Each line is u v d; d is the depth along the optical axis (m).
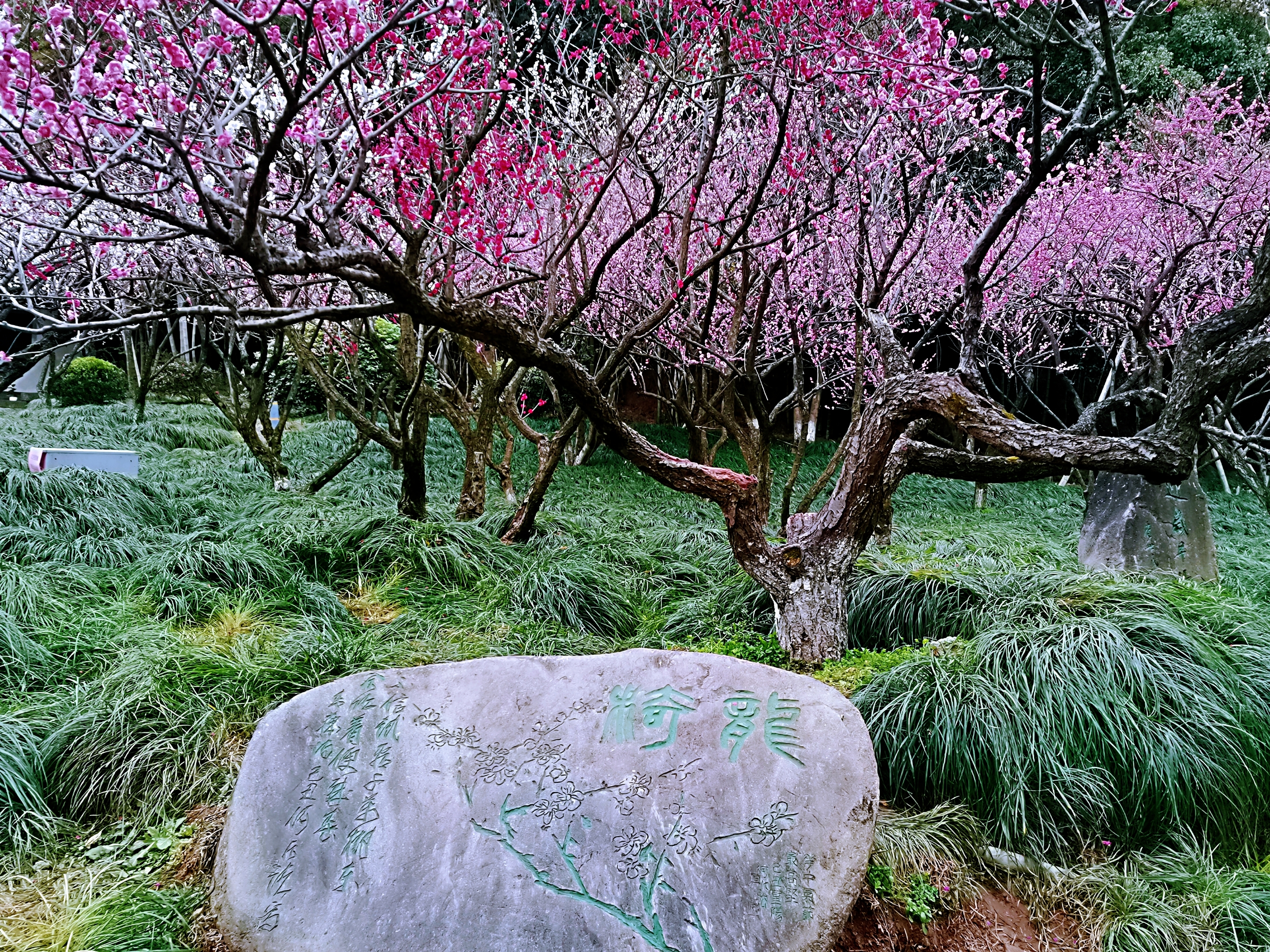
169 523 5.89
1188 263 7.68
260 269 2.21
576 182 4.98
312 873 2.30
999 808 2.95
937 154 5.07
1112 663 3.20
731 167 6.50
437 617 4.73
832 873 2.18
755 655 4.07
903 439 4.27
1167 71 8.95
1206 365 3.49
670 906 2.14
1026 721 3.05
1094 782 2.94
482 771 2.42
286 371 10.38
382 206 3.47
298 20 1.88
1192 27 9.77
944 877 2.72
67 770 3.00
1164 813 2.93
